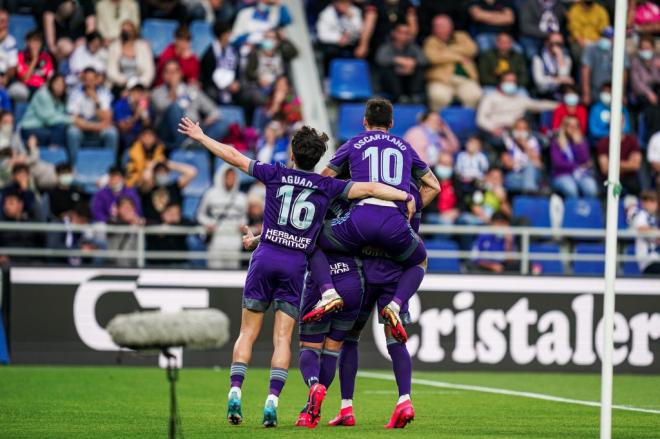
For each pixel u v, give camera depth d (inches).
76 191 1375.5
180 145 1433.3
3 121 1369.3
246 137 1462.8
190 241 1325.0
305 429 646.5
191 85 1453.0
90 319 1139.9
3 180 1331.2
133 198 1291.8
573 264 1450.5
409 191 679.1
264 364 1167.0
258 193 1348.4
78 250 1209.4
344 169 692.1
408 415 658.8
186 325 486.0
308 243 655.8
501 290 1190.9
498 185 1421.0
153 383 988.6
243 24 1533.0
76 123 1416.1
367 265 674.8
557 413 797.9
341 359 690.2
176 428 649.6
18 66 1448.1
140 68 1478.8
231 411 636.7
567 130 1534.2
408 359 671.8
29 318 1130.7
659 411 828.0
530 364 1190.3
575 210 1482.5
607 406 553.0
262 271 650.2
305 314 684.1
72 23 1512.1
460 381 1078.4
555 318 1196.5
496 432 655.1
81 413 756.0
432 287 1179.9
